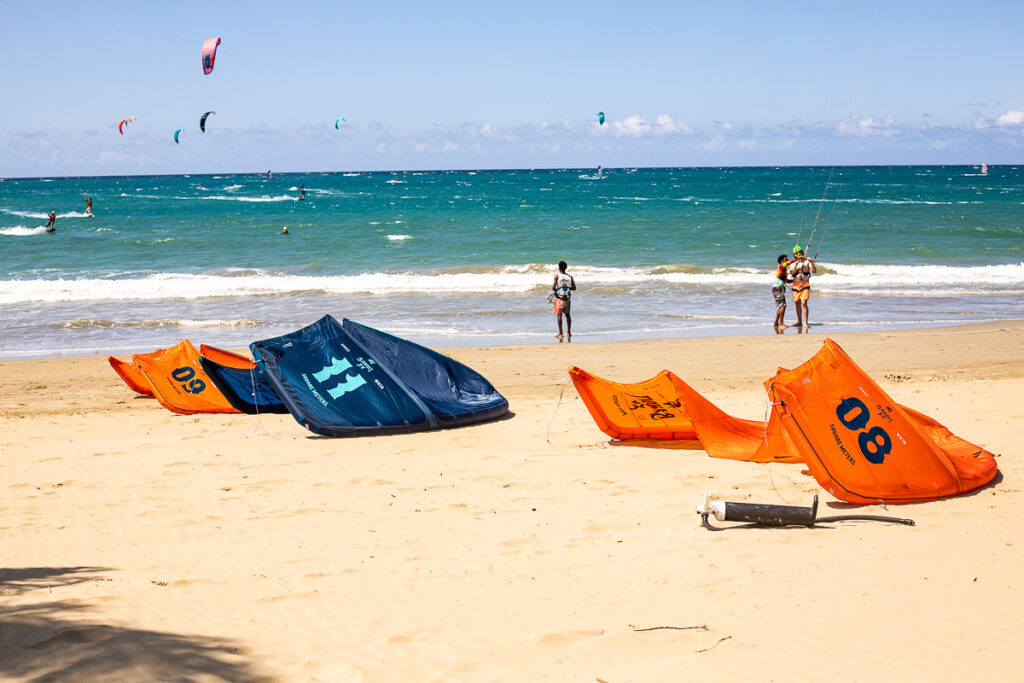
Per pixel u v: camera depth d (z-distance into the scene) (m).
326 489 7.48
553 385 12.65
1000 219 48.50
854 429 6.71
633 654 4.16
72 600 4.99
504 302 22.78
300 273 29.55
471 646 4.32
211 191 117.50
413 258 33.12
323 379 9.98
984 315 19.97
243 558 5.79
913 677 3.78
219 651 4.27
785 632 4.32
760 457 7.93
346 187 137.50
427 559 5.68
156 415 11.14
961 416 9.30
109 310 21.78
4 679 3.85
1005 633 4.16
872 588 4.83
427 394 10.31
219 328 19.30
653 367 13.75
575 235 41.25
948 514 6.13
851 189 105.94
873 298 22.83
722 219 51.66
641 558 5.55
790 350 15.00
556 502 6.92
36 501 7.26
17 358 16.28
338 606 4.91
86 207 71.12
